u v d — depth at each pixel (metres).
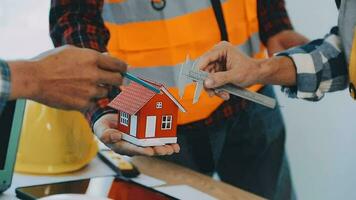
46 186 1.19
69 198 0.92
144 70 1.41
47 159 1.30
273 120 1.61
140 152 0.94
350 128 1.81
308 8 1.68
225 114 1.47
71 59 0.89
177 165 1.38
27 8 1.61
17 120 1.18
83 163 1.33
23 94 0.84
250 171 1.59
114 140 0.96
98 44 1.26
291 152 1.74
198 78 1.00
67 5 1.29
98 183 1.22
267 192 1.64
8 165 1.17
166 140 0.97
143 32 1.40
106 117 1.04
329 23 1.70
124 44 1.40
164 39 1.40
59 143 1.31
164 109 0.95
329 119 1.79
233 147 1.54
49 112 1.31
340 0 1.17
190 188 1.22
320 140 1.80
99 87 0.94
